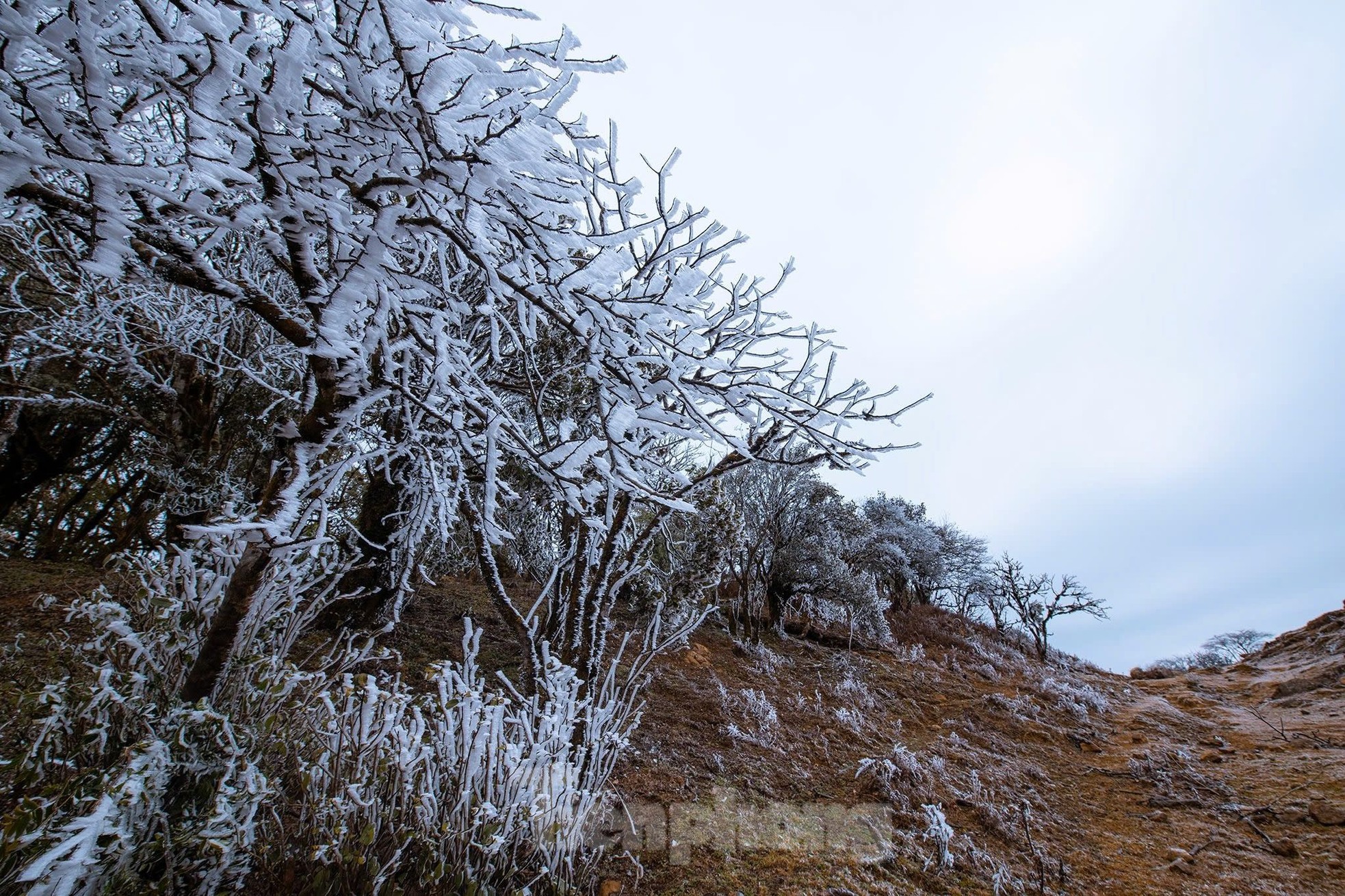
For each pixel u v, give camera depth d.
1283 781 8.09
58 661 2.72
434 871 2.39
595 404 2.52
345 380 2.16
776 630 12.03
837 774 5.80
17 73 1.84
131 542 7.20
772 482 13.13
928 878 4.20
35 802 1.72
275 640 3.33
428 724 3.35
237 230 1.88
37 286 5.52
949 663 13.40
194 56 1.68
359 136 1.84
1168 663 38.06
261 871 2.29
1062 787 7.44
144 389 6.62
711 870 3.55
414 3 1.51
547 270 2.13
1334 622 18.56
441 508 3.24
